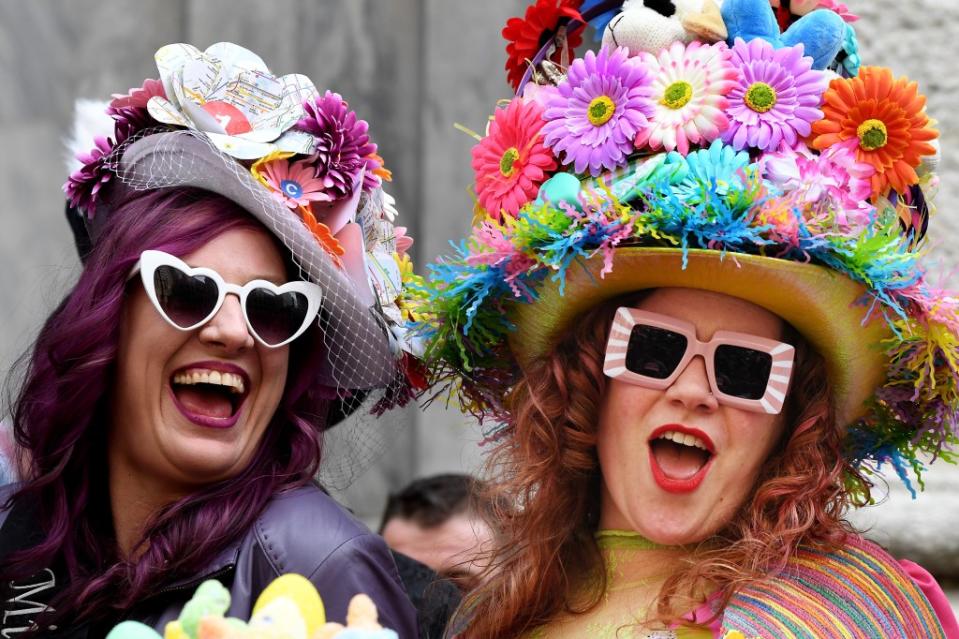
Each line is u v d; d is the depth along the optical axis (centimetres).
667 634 430
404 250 541
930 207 473
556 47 495
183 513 457
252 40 966
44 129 1050
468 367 495
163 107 471
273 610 360
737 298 445
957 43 716
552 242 444
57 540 469
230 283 458
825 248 424
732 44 460
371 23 966
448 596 548
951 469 721
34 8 1052
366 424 536
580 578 470
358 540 449
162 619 445
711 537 448
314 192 480
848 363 451
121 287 459
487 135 488
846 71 473
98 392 465
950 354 431
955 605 682
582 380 469
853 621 420
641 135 443
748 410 440
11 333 1025
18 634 458
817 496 436
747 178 423
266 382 470
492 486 492
